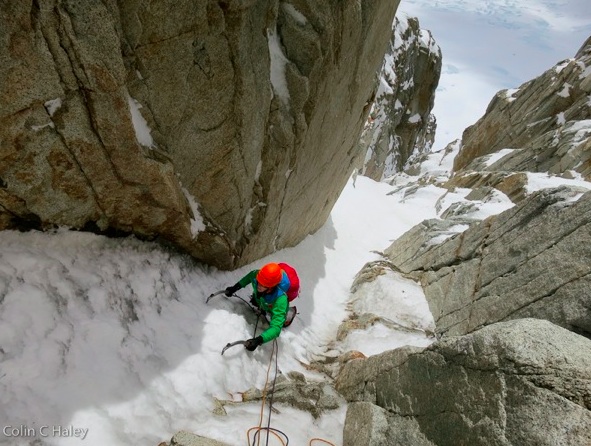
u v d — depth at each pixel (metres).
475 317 5.58
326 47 4.90
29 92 2.85
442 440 2.87
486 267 5.89
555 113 20.48
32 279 3.39
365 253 9.70
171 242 4.76
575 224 4.79
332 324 6.48
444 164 28.69
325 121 6.07
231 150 4.49
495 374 2.59
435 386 3.10
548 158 16.28
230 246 5.21
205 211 4.76
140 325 3.87
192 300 4.60
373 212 12.77
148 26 3.14
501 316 5.18
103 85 3.07
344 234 10.20
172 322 4.14
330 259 8.50
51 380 2.99
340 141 7.29
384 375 3.85
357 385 4.30
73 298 3.53
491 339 2.70
